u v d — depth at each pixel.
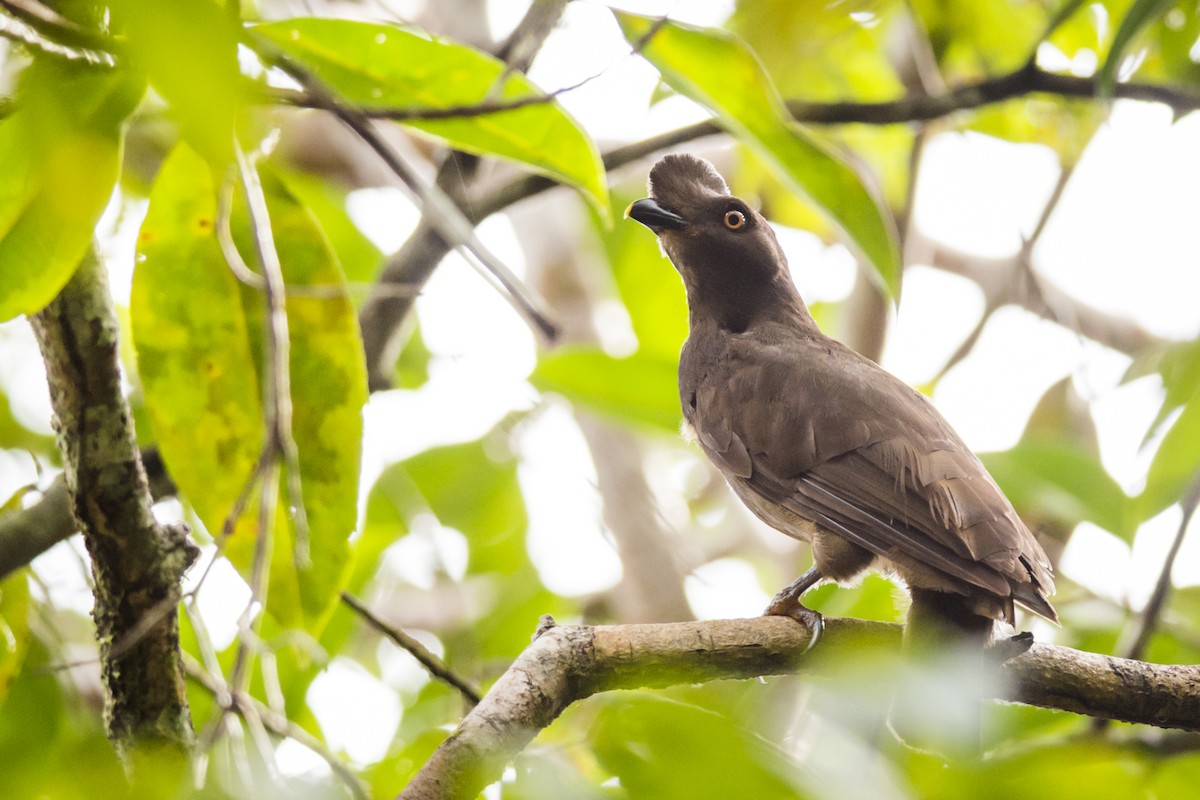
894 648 9.12
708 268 12.34
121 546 8.20
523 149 8.90
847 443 10.48
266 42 7.24
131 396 13.28
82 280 7.86
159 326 8.70
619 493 16.28
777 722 9.55
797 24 11.42
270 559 8.98
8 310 7.36
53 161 5.48
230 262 7.77
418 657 9.58
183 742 8.51
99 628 8.45
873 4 13.21
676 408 12.95
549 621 8.28
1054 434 16.38
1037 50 12.46
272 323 7.55
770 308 12.41
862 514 9.99
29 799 7.23
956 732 7.74
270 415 7.49
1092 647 12.64
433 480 16.80
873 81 15.62
